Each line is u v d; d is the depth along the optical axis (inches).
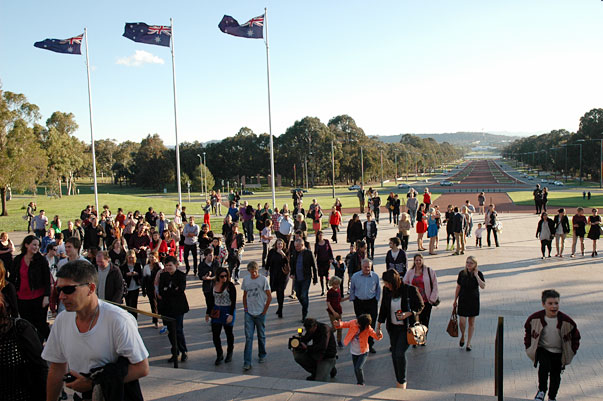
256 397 223.0
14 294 235.0
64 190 4906.5
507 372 301.6
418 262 342.6
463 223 745.6
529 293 504.7
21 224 1432.1
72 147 3506.4
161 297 332.8
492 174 6432.1
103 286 318.0
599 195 2456.9
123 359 127.0
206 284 389.1
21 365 136.4
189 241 644.1
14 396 136.5
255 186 4722.0
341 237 973.8
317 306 485.4
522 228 1073.5
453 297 497.7
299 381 242.1
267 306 328.5
